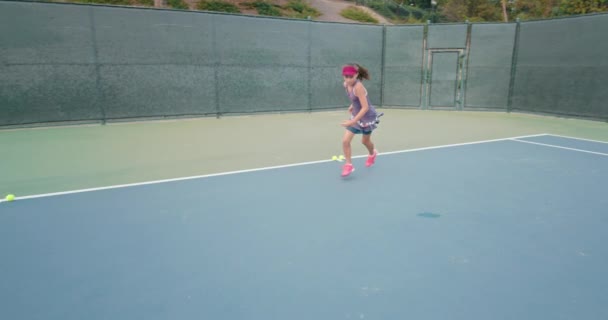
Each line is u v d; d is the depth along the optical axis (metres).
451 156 5.80
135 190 4.27
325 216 3.50
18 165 5.34
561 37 9.52
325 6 27.44
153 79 9.22
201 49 9.59
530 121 9.41
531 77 10.30
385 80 12.11
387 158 5.71
